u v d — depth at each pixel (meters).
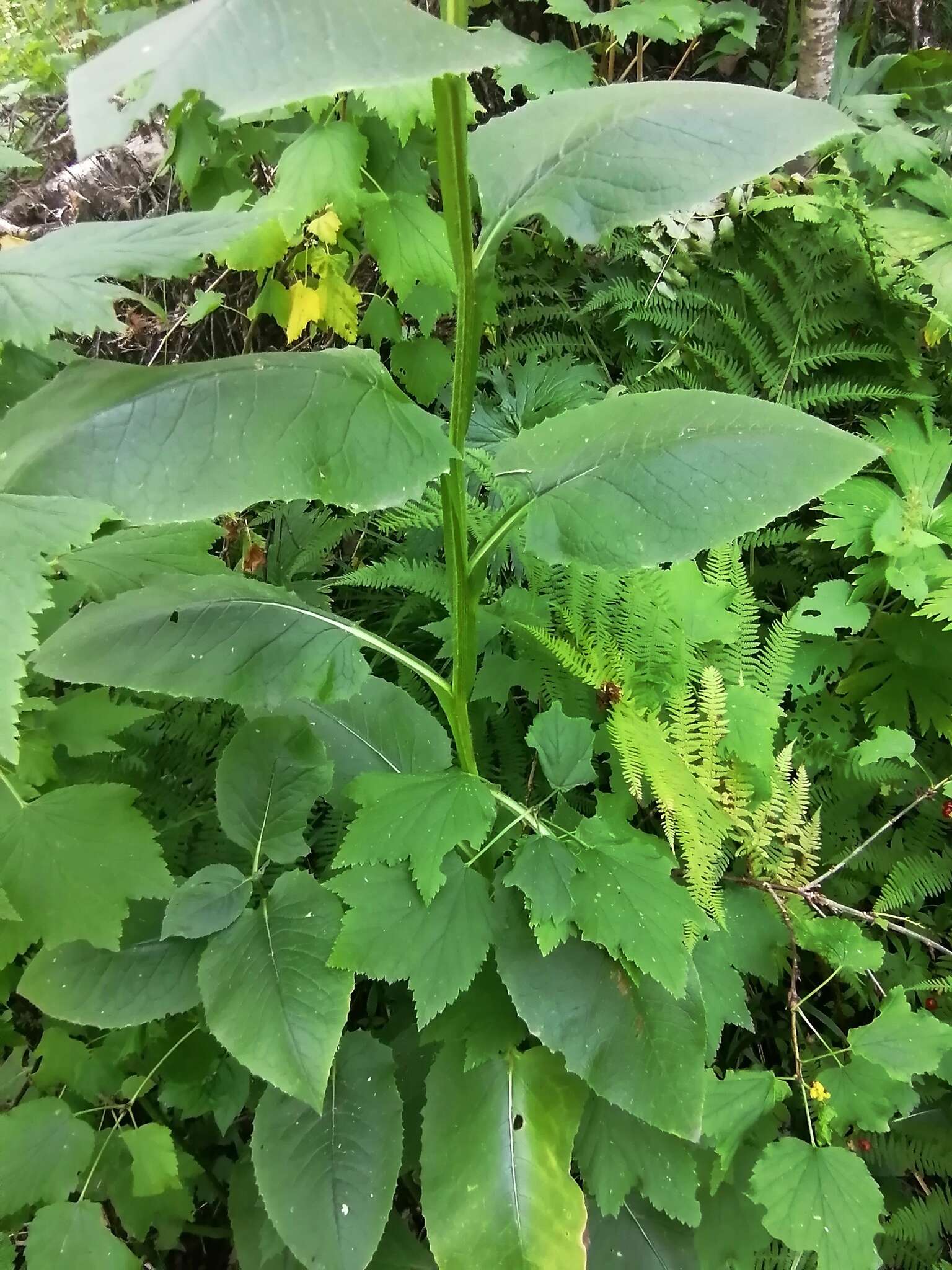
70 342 1.04
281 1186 0.61
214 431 0.46
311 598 0.98
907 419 0.96
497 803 0.70
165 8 1.06
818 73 1.09
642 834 0.74
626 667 0.81
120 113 0.32
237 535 1.00
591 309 1.10
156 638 0.59
